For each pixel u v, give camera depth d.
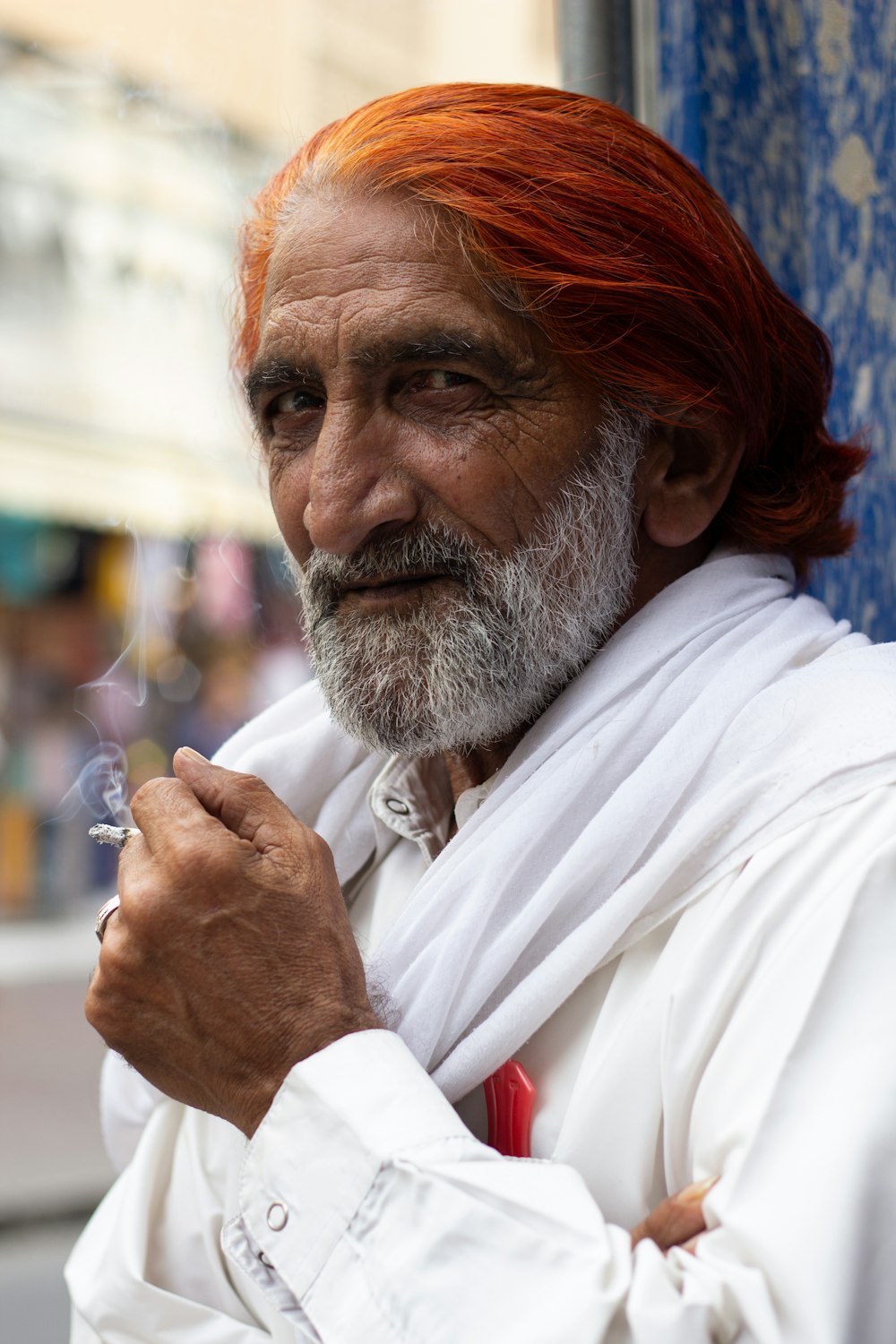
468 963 0.90
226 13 4.89
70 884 7.52
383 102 0.97
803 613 0.99
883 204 1.27
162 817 0.89
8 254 5.11
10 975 6.18
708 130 1.30
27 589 7.29
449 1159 0.77
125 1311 1.01
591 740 0.92
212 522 5.62
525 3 5.02
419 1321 0.73
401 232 0.92
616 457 0.96
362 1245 0.76
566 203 0.91
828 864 0.81
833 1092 0.73
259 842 0.88
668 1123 0.82
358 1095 0.80
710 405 0.96
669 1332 0.69
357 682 0.95
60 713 7.39
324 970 0.84
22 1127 4.16
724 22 1.31
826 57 1.33
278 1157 0.80
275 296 0.97
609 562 0.97
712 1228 0.74
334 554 0.94
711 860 0.85
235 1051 0.84
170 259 5.14
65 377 5.25
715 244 0.98
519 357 0.92
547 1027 0.90
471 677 0.93
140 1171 1.09
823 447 1.10
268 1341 0.97
